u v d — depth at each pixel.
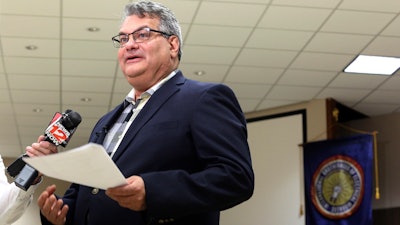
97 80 10.41
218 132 2.38
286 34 8.85
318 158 10.95
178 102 2.49
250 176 2.36
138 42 2.64
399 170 11.55
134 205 2.18
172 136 2.41
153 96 2.56
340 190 10.60
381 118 11.90
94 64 9.77
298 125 11.47
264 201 11.61
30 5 8.02
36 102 11.36
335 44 9.14
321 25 8.58
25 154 2.57
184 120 2.43
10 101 11.31
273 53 9.48
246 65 9.92
